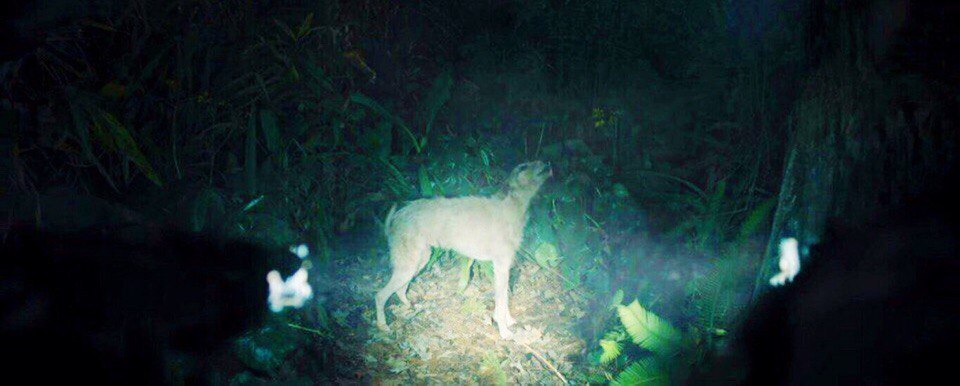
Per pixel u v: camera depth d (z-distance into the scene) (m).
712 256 5.00
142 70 4.80
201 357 3.45
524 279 5.22
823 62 3.29
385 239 5.37
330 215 5.38
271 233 4.44
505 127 7.18
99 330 2.96
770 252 3.61
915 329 2.07
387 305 4.77
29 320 2.77
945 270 2.16
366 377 3.88
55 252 3.08
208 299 3.64
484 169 6.09
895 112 2.83
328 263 4.98
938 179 2.60
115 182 4.19
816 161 3.27
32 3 3.15
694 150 6.82
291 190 5.16
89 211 3.37
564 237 5.38
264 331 3.81
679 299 4.52
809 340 2.44
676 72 7.45
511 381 3.96
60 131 3.87
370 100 5.80
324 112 5.77
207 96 5.08
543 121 7.14
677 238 5.27
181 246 3.79
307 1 6.55
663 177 6.14
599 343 4.29
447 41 8.12
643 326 3.61
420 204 4.44
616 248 5.27
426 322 4.57
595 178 6.02
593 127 7.04
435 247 4.84
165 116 4.87
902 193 2.76
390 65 7.36
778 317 2.84
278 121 5.54
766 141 5.79
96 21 4.61
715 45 7.07
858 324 2.26
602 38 7.61
